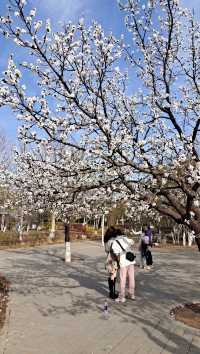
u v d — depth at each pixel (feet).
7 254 77.61
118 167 23.54
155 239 138.10
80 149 22.88
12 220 134.10
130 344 21.58
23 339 22.11
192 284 43.47
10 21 20.04
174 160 24.73
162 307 31.32
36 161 25.89
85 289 39.40
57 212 31.55
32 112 21.50
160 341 22.25
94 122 22.15
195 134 26.12
